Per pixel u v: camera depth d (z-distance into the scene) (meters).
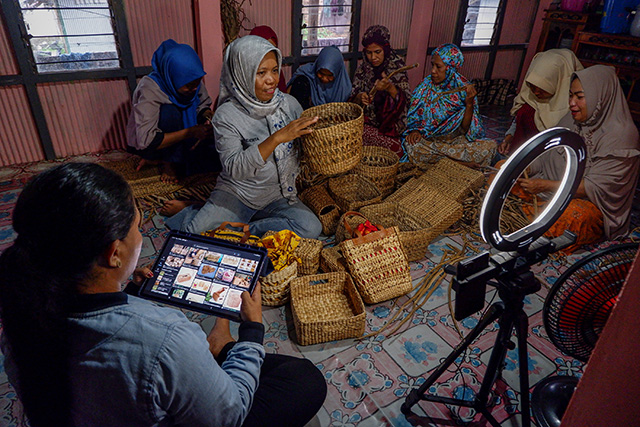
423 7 5.06
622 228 2.93
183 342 0.92
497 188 1.08
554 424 1.70
